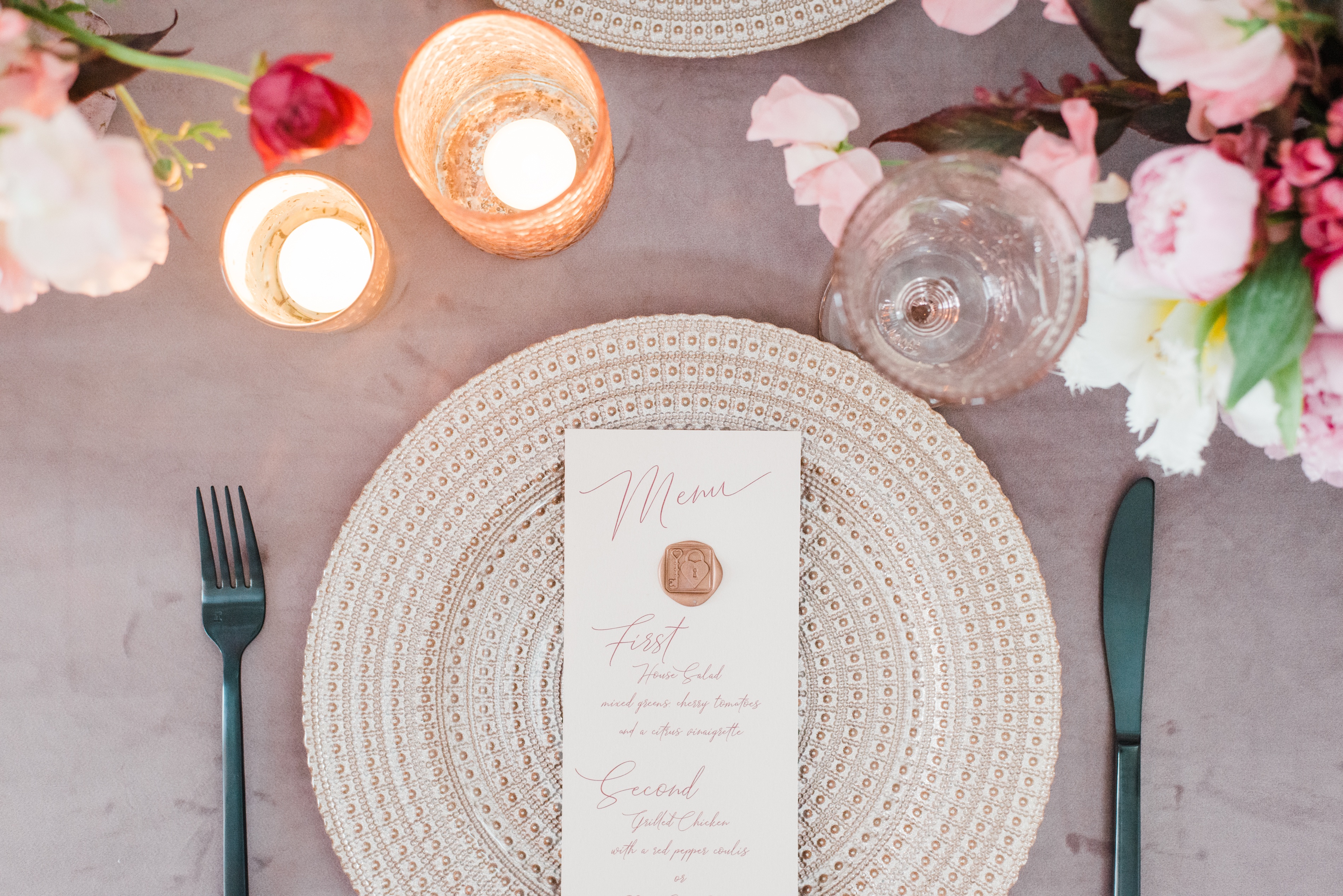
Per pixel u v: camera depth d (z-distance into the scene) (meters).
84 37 0.41
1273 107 0.38
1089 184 0.41
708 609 0.59
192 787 0.62
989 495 0.58
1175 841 0.61
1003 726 0.59
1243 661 0.61
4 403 0.62
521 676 0.60
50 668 0.62
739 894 0.58
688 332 0.59
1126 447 0.61
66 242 0.37
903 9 0.62
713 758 0.59
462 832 0.60
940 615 0.59
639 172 0.62
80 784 0.62
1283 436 0.40
